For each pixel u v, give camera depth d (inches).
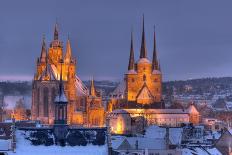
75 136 5531.5
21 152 5408.5
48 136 5511.8
